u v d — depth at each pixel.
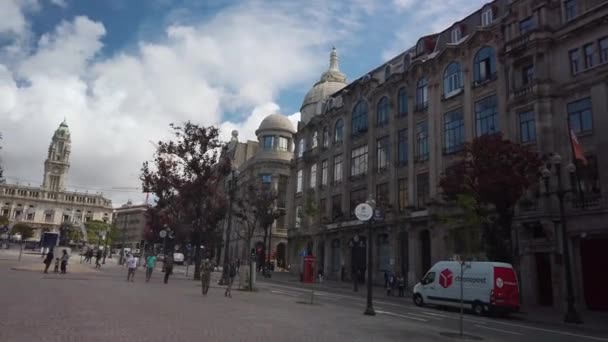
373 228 38.56
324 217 46.66
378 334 11.32
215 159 35.50
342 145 46.75
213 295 20.50
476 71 31.55
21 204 149.12
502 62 28.66
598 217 22.22
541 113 25.52
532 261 24.92
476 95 31.00
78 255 80.81
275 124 71.56
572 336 14.13
